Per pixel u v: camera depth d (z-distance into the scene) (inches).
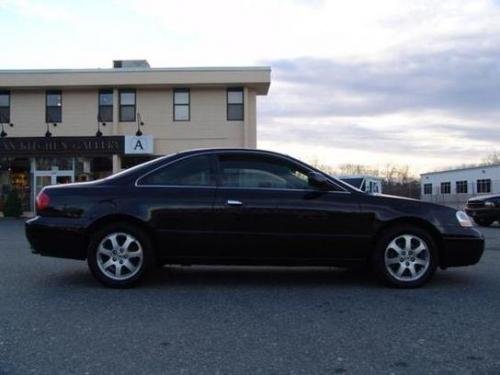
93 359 171.8
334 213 273.0
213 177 277.4
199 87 1129.4
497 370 164.2
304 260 275.0
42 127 1138.0
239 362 169.6
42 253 273.3
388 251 275.9
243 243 271.0
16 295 255.9
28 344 185.5
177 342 188.2
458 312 228.5
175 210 269.6
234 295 259.3
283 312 228.1
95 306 236.1
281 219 271.3
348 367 165.9
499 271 332.2
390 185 2640.3
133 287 273.6
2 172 1127.0
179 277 304.2
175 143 1129.4
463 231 278.7
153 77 1101.7
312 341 189.9
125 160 1140.5
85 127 1135.6
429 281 295.4
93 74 1104.8
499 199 832.9
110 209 269.9
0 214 1122.7
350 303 244.1
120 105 1133.1
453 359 173.0
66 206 271.1
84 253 273.4
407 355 176.4
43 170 1122.0
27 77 1106.7
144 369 163.6
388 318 219.3
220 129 1130.7
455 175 2219.5
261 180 277.9
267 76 1104.2
